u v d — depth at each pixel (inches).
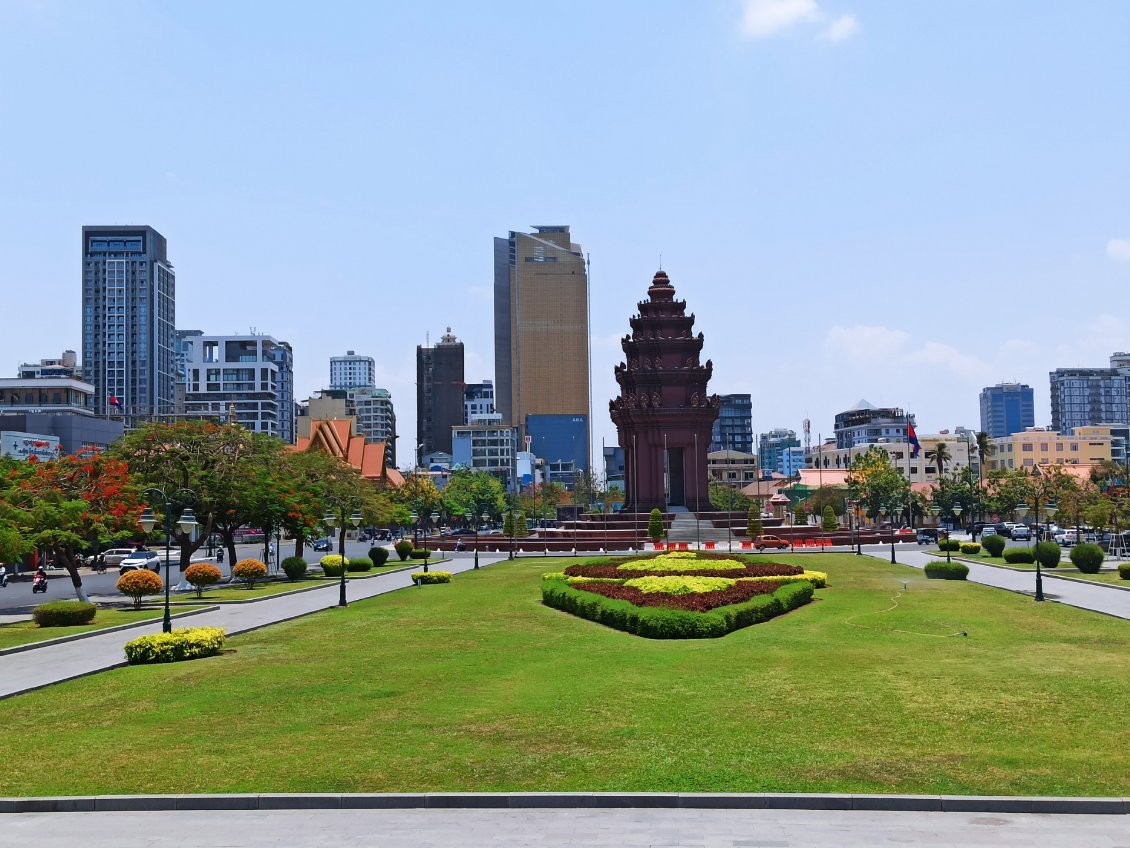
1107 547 3262.8
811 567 2637.8
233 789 681.0
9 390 5482.3
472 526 7613.2
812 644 1266.0
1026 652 1192.8
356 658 1214.9
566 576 2054.6
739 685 994.1
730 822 617.0
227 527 2623.0
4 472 2058.3
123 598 2127.2
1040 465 6136.8
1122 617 1518.2
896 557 3097.9
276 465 2677.2
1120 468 4709.6
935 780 678.5
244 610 1813.5
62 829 622.5
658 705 907.4
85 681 1087.0
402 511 4023.1
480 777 698.2
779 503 5634.8
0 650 1283.2
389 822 626.5
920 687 976.9
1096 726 816.3
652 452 4055.1
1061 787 661.3
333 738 809.5
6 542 1646.2
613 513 4074.8
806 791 658.2
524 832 603.2
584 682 1023.6
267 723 868.6
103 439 4766.2
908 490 5270.7
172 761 751.1
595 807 649.0
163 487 2295.8
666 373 4092.0
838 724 829.8
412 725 849.5
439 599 1969.7
